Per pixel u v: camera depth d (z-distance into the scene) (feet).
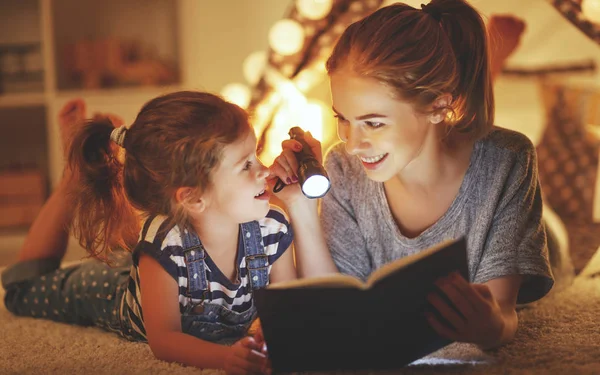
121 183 4.40
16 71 10.27
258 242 4.27
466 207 4.31
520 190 4.20
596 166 7.50
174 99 4.01
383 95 3.76
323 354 3.56
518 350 3.94
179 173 3.91
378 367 3.68
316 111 7.46
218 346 3.77
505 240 4.12
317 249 4.59
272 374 3.63
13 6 10.71
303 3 6.95
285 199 4.53
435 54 3.89
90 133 4.35
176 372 3.70
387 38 3.81
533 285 4.19
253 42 10.35
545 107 7.90
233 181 3.94
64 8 10.69
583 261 5.67
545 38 9.40
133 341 4.53
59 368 3.95
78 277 5.00
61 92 10.06
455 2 4.23
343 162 4.70
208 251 4.13
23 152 10.96
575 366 3.61
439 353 4.02
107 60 10.37
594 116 7.66
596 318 4.53
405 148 3.90
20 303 5.27
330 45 7.11
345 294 3.32
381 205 4.50
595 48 9.32
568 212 7.50
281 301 3.40
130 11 10.88
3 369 3.98
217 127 3.86
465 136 4.30
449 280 3.41
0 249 9.13
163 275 3.95
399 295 3.35
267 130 7.39
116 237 4.47
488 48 4.26
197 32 10.32
